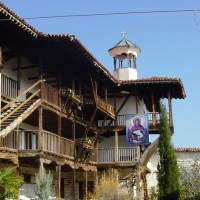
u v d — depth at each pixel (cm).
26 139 2980
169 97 3781
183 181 3516
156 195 3366
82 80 3381
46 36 2462
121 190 3234
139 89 3866
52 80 3256
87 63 2938
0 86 2230
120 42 4434
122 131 3875
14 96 2553
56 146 2762
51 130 3406
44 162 2538
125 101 3878
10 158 2364
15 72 2803
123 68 4341
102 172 3750
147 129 3503
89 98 3659
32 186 2969
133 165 3628
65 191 3662
